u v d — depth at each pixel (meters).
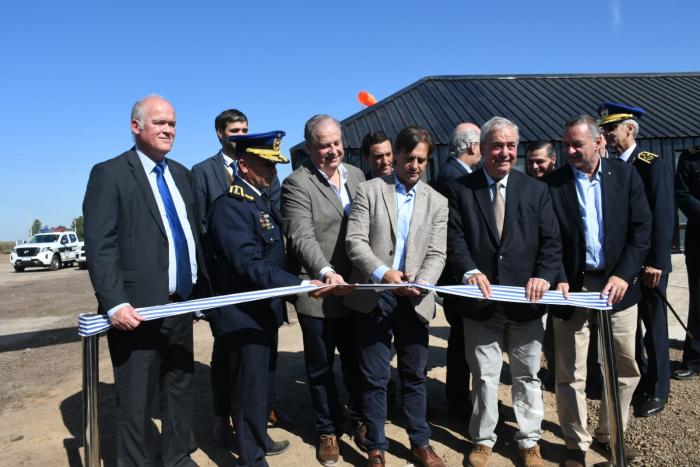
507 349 3.33
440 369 5.16
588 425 3.82
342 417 3.65
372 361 3.22
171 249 3.03
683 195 4.61
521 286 3.15
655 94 15.75
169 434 3.21
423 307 3.18
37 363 6.34
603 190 3.22
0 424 4.28
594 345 4.22
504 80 16.69
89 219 2.77
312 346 3.45
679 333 6.08
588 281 3.29
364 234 3.23
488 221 3.20
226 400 3.71
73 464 3.56
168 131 2.96
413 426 3.26
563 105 14.78
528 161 4.41
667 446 3.45
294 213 3.38
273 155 3.03
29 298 13.55
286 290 2.82
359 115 14.02
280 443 3.65
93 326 2.64
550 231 3.19
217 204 3.08
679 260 11.88
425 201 3.25
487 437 3.27
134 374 2.88
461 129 4.03
